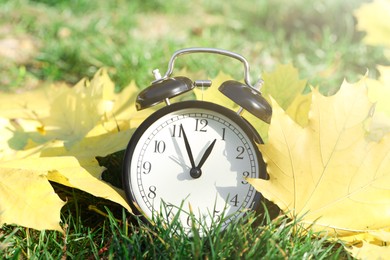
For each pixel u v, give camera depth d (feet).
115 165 2.09
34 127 2.30
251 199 1.82
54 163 1.88
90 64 3.70
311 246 1.70
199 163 1.82
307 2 4.60
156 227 1.73
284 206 1.79
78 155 1.97
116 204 1.95
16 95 3.17
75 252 1.77
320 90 2.97
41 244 1.77
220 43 4.06
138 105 1.83
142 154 1.83
